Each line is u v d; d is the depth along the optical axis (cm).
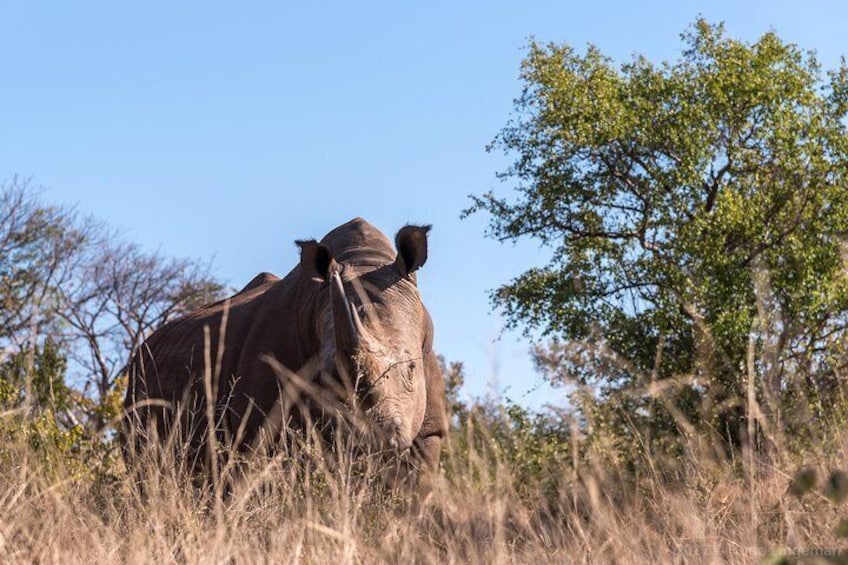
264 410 2750
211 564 1780
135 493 2147
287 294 2875
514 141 6869
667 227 6353
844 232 6128
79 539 1889
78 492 2255
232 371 2914
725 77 6612
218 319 3127
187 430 2850
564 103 6750
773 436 2233
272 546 1836
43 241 7875
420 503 2244
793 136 6450
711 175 6650
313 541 1895
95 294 8919
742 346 5009
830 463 2189
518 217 6750
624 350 5228
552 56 6950
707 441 2452
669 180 6444
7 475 2138
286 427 2469
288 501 2048
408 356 2469
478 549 2006
